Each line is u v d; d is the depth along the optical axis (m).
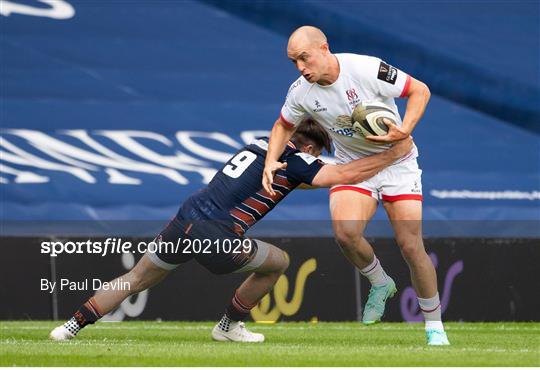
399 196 22.11
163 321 33.12
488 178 41.88
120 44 43.09
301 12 45.12
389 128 21.17
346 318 34.00
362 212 22.44
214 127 41.66
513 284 35.25
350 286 34.12
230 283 33.59
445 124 43.69
